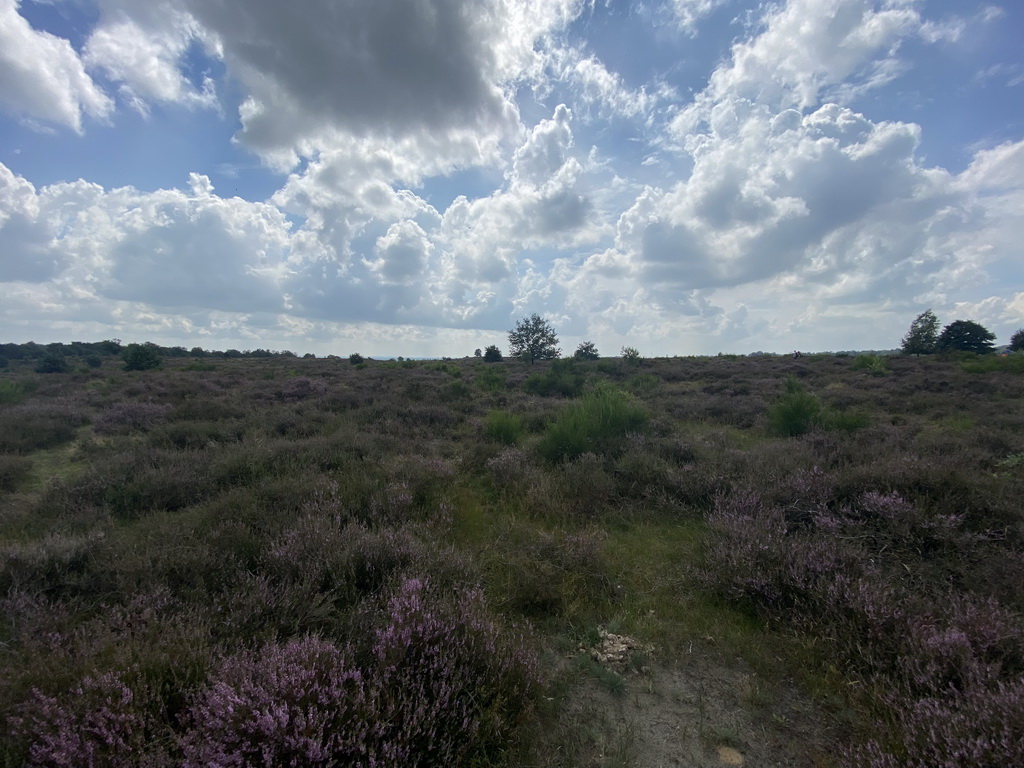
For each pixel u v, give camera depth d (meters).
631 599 4.44
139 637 3.03
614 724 2.97
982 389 18.42
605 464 8.03
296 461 7.82
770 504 6.00
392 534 4.73
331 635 3.38
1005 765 2.23
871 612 3.55
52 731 2.31
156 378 22.58
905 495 5.61
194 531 5.02
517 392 20.75
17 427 10.52
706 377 27.36
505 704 2.85
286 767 2.21
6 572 4.03
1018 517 5.05
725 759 2.73
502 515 6.27
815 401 11.77
